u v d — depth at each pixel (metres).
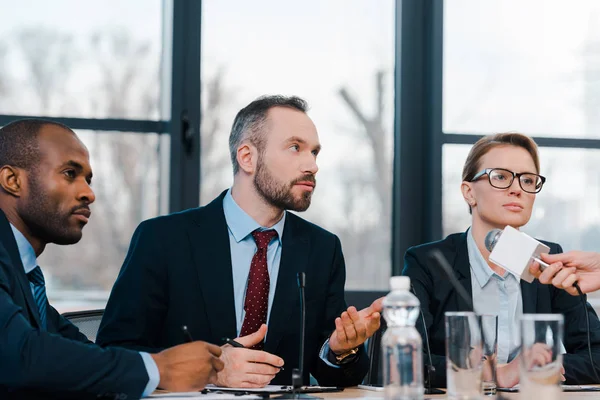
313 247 2.36
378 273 3.61
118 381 1.55
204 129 3.50
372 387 1.99
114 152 3.43
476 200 2.50
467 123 3.65
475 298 2.45
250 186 2.30
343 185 3.61
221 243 2.28
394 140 3.65
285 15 3.59
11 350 1.53
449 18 3.66
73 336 2.05
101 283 3.39
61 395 1.55
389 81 3.67
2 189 1.83
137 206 3.44
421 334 2.30
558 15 3.71
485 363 1.75
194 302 2.22
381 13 3.67
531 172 2.46
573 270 1.88
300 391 1.78
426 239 3.59
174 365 1.60
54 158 1.84
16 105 3.37
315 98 3.60
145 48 3.48
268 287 2.26
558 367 1.37
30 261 1.85
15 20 3.39
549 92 3.70
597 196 3.69
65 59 3.42
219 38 3.53
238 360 1.88
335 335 2.06
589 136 3.70
